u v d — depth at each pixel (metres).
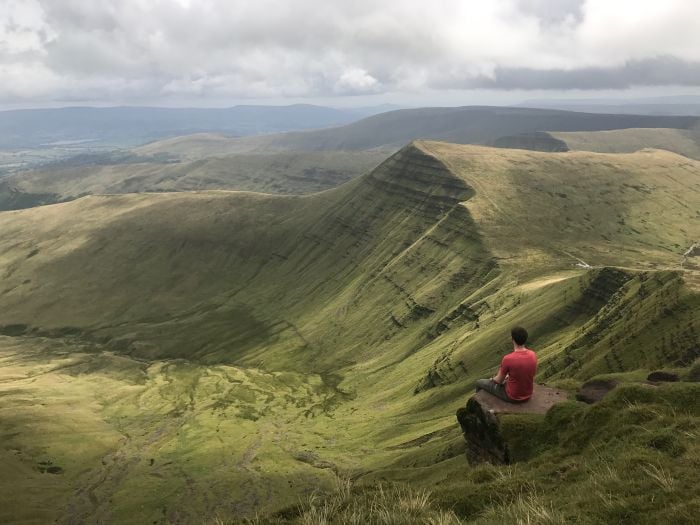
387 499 14.16
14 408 184.25
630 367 83.75
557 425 18.67
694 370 27.81
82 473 136.88
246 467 131.00
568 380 28.02
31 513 112.50
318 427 154.38
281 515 14.92
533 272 195.25
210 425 169.00
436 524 11.52
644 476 11.73
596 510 10.68
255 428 162.88
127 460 144.88
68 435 161.75
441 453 78.69
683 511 9.48
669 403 16.48
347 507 13.75
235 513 105.12
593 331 105.94
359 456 120.75
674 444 13.14
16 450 148.12
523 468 16.36
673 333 83.00
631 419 16.00
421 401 138.50
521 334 20.89
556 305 140.62
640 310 95.38
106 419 182.12
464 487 15.17
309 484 111.75
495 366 132.12
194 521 105.00
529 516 10.70
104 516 112.50
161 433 166.38
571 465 14.82
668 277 100.06
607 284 131.75
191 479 127.56
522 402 20.91
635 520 9.96
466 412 22.58
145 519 109.06
